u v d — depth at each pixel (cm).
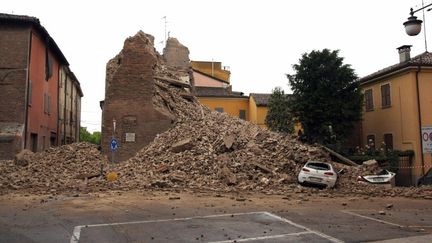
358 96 2994
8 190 1761
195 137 2545
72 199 1498
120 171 2220
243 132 2692
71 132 5012
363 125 3584
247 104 5256
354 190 1981
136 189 1831
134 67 2777
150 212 1218
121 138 2694
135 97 2747
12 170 2195
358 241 853
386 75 3203
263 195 1711
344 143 3095
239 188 1927
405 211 1298
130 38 2812
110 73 3156
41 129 3169
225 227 998
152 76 2798
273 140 2584
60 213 1195
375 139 3400
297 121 3092
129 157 2673
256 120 4894
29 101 2742
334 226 1020
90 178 2123
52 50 3528
